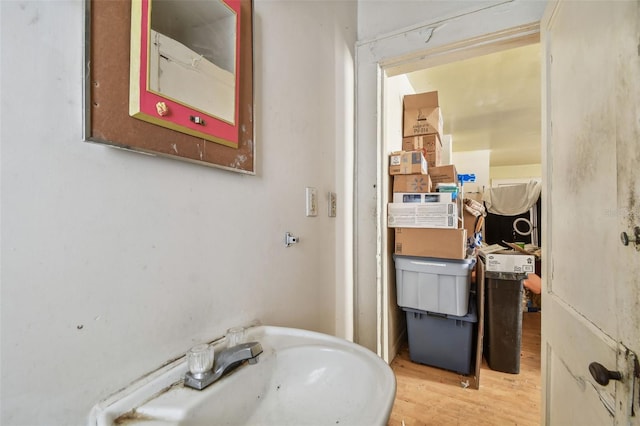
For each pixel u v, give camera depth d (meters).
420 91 2.92
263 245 0.92
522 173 6.97
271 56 0.96
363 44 1.64
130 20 0.54
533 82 2.73
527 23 1.29
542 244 1.14
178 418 0.51
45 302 0.44
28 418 0.42
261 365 0.69
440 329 2.00
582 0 0.79
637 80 0.53
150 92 0.56
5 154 0.40
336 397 0.68
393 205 1.97
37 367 0.43
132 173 0.56
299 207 1.11
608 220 0.64
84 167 0.49
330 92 1.36
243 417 0.63
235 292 0.81
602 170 0.67
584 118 0.77
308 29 1.18
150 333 0.59
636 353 0.53
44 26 0.44
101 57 0.50
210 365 0.61
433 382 1.87
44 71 0.44
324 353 0.74
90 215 0.50
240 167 0.81
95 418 0.49
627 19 0.56
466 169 5.60
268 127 0.95
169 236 0.63
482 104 3.24
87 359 0.49
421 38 1.50
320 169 1.27
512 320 1.97
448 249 1.86
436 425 1.49
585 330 0.76
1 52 0.40
